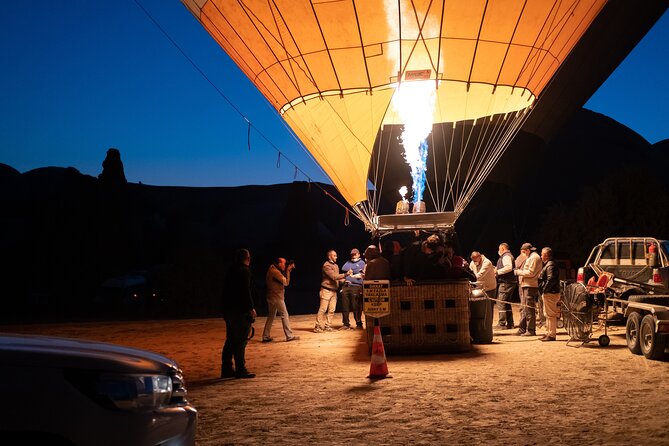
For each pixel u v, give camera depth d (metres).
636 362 9.91
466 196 14.08
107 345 4.28
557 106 27.88
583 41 25.08
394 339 11.46
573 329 12.23
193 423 4.20
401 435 6.00
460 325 11.39
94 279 40.53
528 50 12.49
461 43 12.27
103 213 43.41
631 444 5.48
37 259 40.34
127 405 3.73
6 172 73.75
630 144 62.38
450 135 23.77
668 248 13.05
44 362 3.60
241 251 9.89
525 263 14.18
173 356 12.93
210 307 31.05
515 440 5.71
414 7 11.95
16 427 3.45
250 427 6.46
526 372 9.24
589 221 33.59
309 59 12.83
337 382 8.95
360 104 13.08
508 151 29.17
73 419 3.55
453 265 11.74
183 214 86.69
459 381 8.68
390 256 12.94
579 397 7.45
